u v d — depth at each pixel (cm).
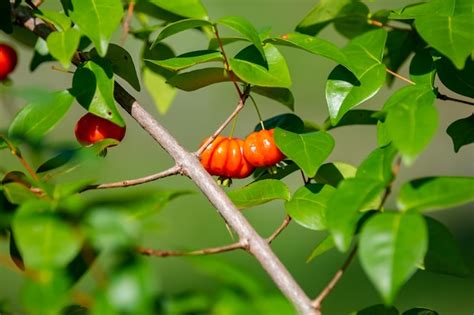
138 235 65
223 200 76
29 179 70
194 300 66
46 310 65
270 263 73
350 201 68
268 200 79
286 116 85
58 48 74
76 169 73
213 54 79
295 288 71
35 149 72
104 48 75
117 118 77
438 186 68
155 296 65
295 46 80
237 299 66
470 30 76
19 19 82
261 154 82
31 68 86
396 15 81
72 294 66
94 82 77
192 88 82
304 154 78
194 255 67
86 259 66
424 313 78
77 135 81
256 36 77
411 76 80
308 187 77
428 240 72
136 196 68
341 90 79
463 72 80
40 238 65
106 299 64
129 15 86
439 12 80
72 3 76
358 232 69
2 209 70
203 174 77
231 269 66
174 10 85
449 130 83
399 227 66
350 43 81
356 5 87
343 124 85
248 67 79
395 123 68
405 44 89
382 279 65
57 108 77
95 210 65
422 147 68
